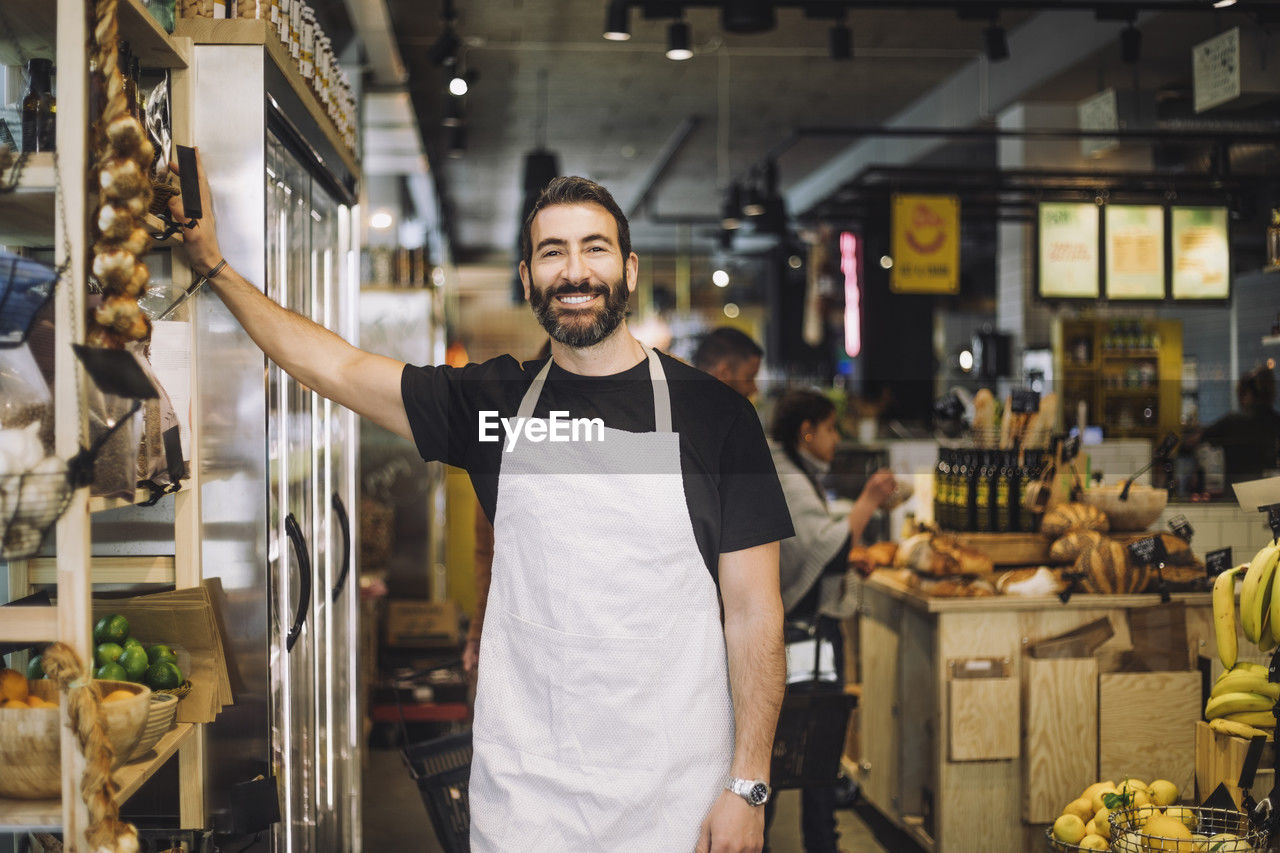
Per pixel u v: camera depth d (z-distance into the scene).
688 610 1.93
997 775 3.47
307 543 2.72
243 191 2.09
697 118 10.79
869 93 9.92
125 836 1.51
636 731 1.90
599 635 1.91
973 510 3.70
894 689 3.87
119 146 1.53
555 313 1.99
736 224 12.09
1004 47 6.29
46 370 1.60
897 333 10.20
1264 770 2.64
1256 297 3.74
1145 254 4.82
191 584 2.03
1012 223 8.62
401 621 5.61
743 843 1.90
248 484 2.13
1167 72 5.19
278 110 2.21
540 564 1.94
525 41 8.33
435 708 5.15
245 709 2.13
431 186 10.86
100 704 1.53
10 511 1.41
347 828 3.40
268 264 2.17
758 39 8.34
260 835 2.19
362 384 2.06
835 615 3.39
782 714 3.13
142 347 1.87
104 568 2.03
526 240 2.04
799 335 14.04
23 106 1.62
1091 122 6.41
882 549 4.17
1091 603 3.44
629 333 2.07
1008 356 8.25
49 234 1.86
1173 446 3.55
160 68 2.08
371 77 6.41
